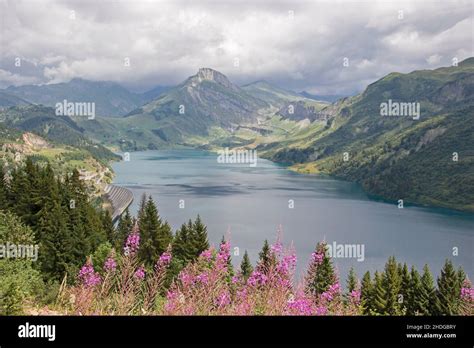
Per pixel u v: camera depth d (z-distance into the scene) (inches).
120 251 1721.2
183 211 6988.2
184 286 439.8
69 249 1951.3
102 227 3216.0
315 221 6382.9
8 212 1963.6
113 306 442.0
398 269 2379.4
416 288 2240.4
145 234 2422.5
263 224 6008.9
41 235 2192.4
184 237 2701.8
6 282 621.9
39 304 629.3
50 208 2554.1
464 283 784.9
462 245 5073.8
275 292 458.9
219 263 459.5
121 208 7421.3
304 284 513.7
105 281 464.4
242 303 436.5
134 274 468.8
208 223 6008.9
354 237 5364.2
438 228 6181.1
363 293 1998.0
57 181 3221.0
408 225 6363.2
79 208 2896.2
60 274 1875.0
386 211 7731.3
